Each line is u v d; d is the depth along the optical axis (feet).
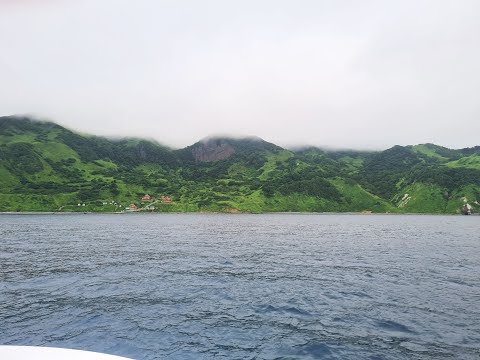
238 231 372.38
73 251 209.05
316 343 71.05
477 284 122.21
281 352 66.95
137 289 114.93
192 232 354.74
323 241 275.39
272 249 223.71
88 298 103.71
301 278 133.08
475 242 269.64
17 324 80.89
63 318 85.30
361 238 302.25
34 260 174.40
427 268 154.10
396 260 177.47
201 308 94.38
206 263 167.12
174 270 148.97
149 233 339.16
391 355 65.51
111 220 584.40
